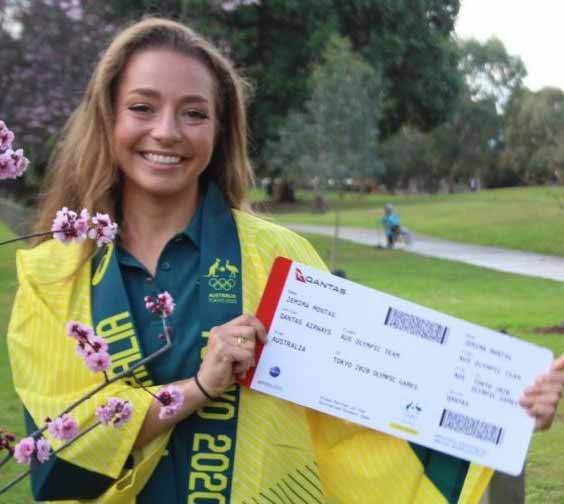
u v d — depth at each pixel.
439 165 73.62
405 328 2.52
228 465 2.36
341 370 2.49
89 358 2.14
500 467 2.52
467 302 15.64
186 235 2.50
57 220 2.20
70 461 2.26
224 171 2.70
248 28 26.12
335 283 2.50
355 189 68.56
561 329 12.52
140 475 2.29
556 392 2.53
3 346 9.58
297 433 2.47
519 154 62.66
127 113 2.46
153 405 2.29
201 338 2.40
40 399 2.32
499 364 2.54
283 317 2.46
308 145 25.59
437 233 33.38
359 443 2.57
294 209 49.41
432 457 2.58
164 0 17.00
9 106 13.16
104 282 2.42
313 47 27.19
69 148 2.65
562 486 6.00
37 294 2.41
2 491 2.24
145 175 2.46
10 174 2.09
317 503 2.45
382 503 2.55
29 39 13.37
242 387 2.41
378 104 26.20
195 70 2.50
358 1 28.72
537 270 21.52
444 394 2.52
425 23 31.55
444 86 32.97
